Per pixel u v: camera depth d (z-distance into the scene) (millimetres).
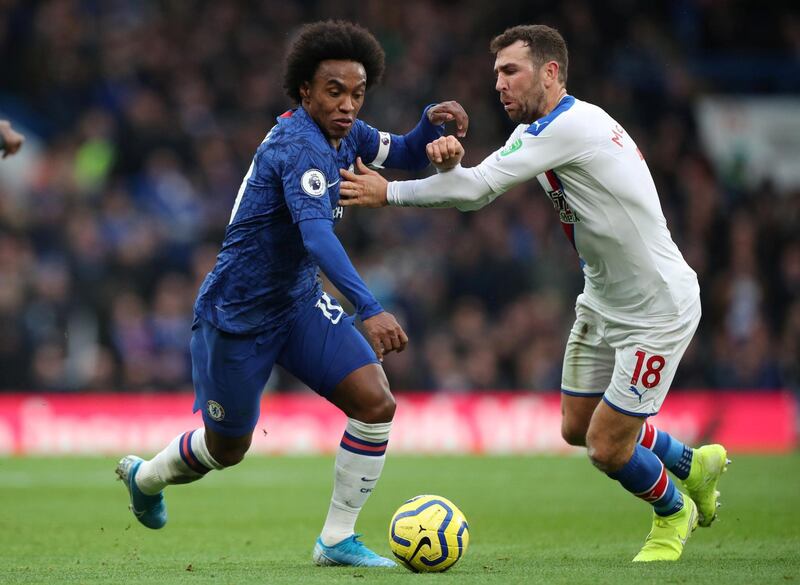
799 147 73875
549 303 58344
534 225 64062
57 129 67438
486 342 55938
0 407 50875
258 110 68000
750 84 78125
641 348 19484
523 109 19703
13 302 52688
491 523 28562
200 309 19281
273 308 19156
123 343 53031
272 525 28406
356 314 17781
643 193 19219
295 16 72625
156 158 62531
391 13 72812
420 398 53625
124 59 68438
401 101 67000
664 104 73250
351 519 19656
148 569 19422
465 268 59688
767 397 54719
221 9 71500
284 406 53219
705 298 63188
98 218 58688
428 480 40125
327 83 18422
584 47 73188
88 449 51156
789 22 79875
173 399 52156
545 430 53812
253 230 18750
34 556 22094
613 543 24359
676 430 53500
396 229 62000
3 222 56719
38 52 68688
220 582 16906
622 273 19500
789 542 23938
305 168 18125
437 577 17109
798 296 61781
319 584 16344
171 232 59500
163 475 20906
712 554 21578
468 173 19016
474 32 73125
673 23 78625
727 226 65188
